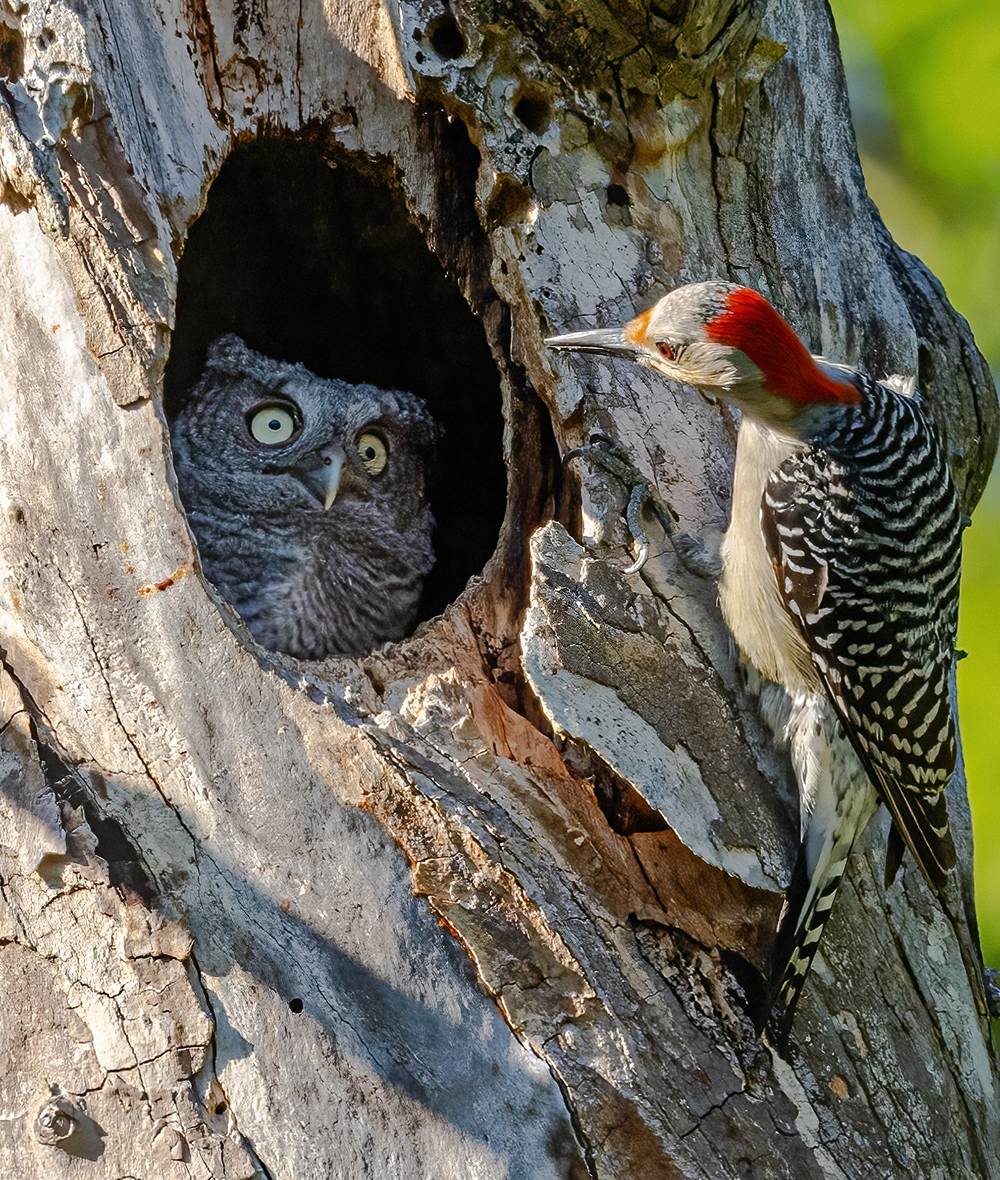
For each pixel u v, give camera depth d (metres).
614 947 7.95
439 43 9.12
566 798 8.25
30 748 8.12
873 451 8.93
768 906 8.34
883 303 10.26
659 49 9.16
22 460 8.42
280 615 11.74
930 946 9.31
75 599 8.26
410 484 12.23
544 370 9.09
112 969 7.83
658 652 8.45
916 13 15.57
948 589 9.26
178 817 7.97
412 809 7.88
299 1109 7.59
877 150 16.47
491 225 9.22
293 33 9.38
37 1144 7.73
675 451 9.10
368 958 7.75
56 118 8.51
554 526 8.39
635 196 9.39
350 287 11.10
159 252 8.55
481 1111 7.58
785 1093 8.11
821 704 8.76
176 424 11.60
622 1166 7.63
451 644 9.09
